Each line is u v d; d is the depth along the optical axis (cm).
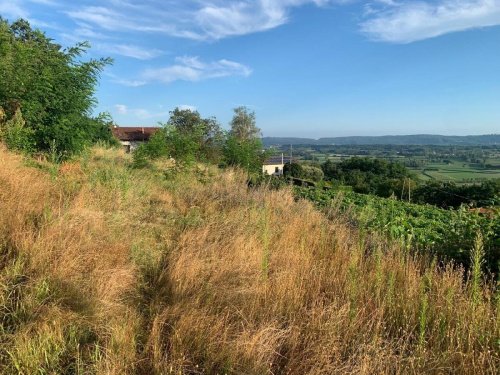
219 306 418
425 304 377
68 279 425
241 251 559
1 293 380
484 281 461
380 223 831
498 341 337
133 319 389
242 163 1833
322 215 904
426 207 1432
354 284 422
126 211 747
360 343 359
